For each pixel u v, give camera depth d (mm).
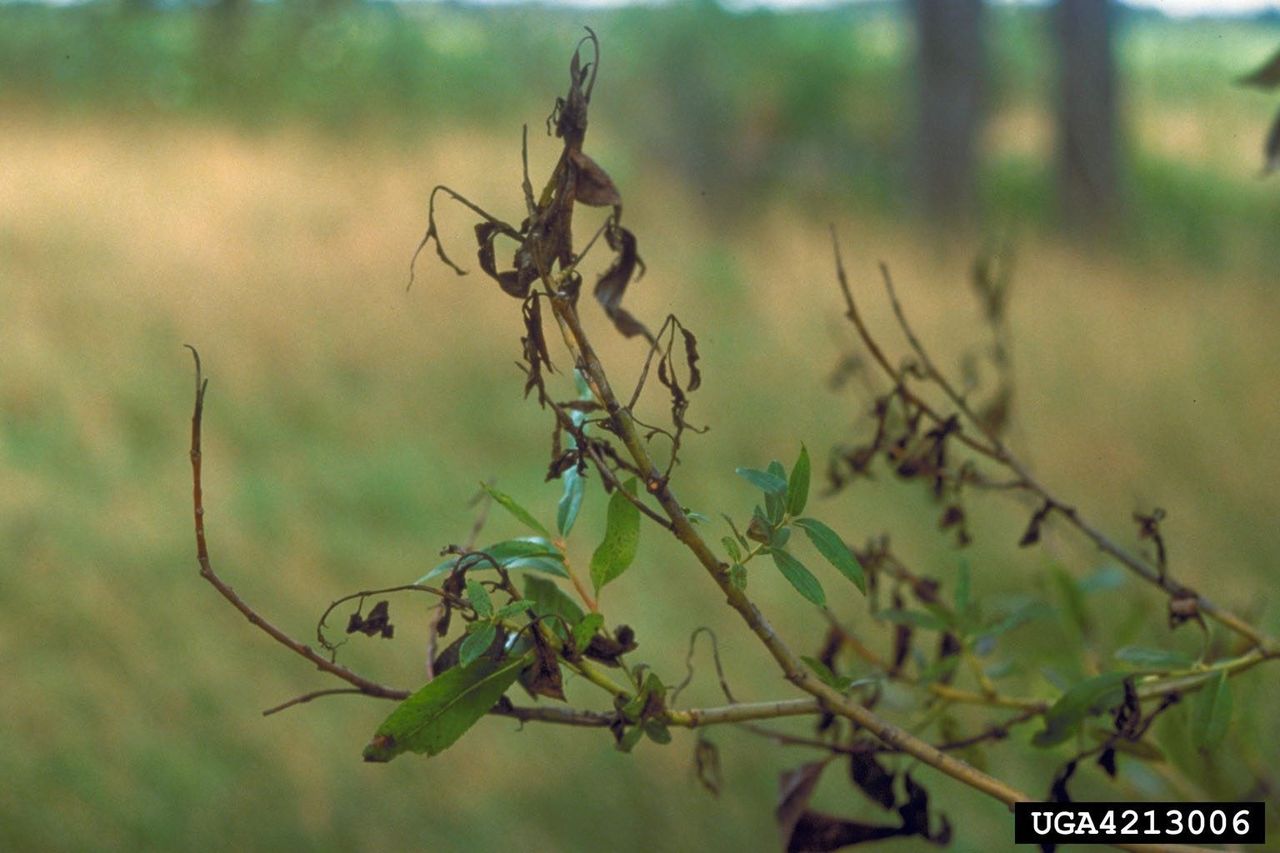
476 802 3076
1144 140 15352
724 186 12797
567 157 1048
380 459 5109
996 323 1480
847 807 2977
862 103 15336
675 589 3891
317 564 4152
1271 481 4695
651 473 1066
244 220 9133
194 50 15703
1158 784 1415
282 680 3504
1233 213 13477
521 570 1152
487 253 1051
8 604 3646
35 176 9766
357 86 16391
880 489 4605
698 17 14953
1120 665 1456
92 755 3150
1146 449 5074
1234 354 6656
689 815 3049
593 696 3295
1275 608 3629
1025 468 1365
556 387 2965
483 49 17672
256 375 6035
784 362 6398
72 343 6176
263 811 3062
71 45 15516
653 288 7812
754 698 3398
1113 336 7074
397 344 6453
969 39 12047
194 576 3949
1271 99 15586
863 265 9469
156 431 5480
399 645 3697
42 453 5082
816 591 1074
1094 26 12211
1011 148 15672
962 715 2436
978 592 3949
